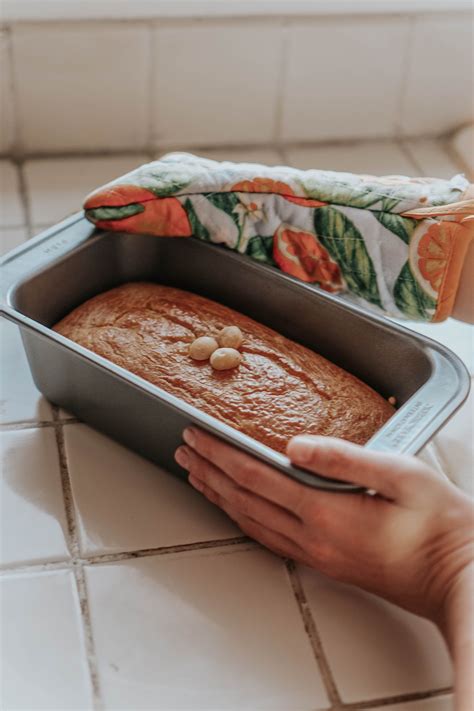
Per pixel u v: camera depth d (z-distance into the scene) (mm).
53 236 694
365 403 633
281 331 702
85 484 651
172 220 697
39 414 701
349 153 1040
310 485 530
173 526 629
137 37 925
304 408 617
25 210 910
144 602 583
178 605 583
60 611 575
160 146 1020
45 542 613
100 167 985
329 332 674
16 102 941
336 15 955
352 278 705
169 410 589
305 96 1014
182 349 652
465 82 1042
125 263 725
